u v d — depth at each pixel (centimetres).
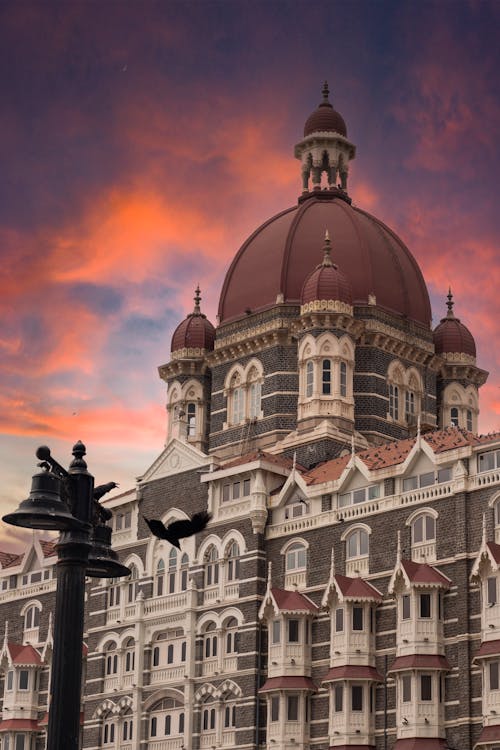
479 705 7650
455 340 11150
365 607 8275
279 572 8969
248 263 11125
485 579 7738
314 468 9562
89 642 10025
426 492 8294
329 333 10144
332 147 11562
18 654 10512
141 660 9556
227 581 9238
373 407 10300
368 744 8019
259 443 10350
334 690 8219
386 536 8425
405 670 7900
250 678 8769
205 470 9662
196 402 11206
